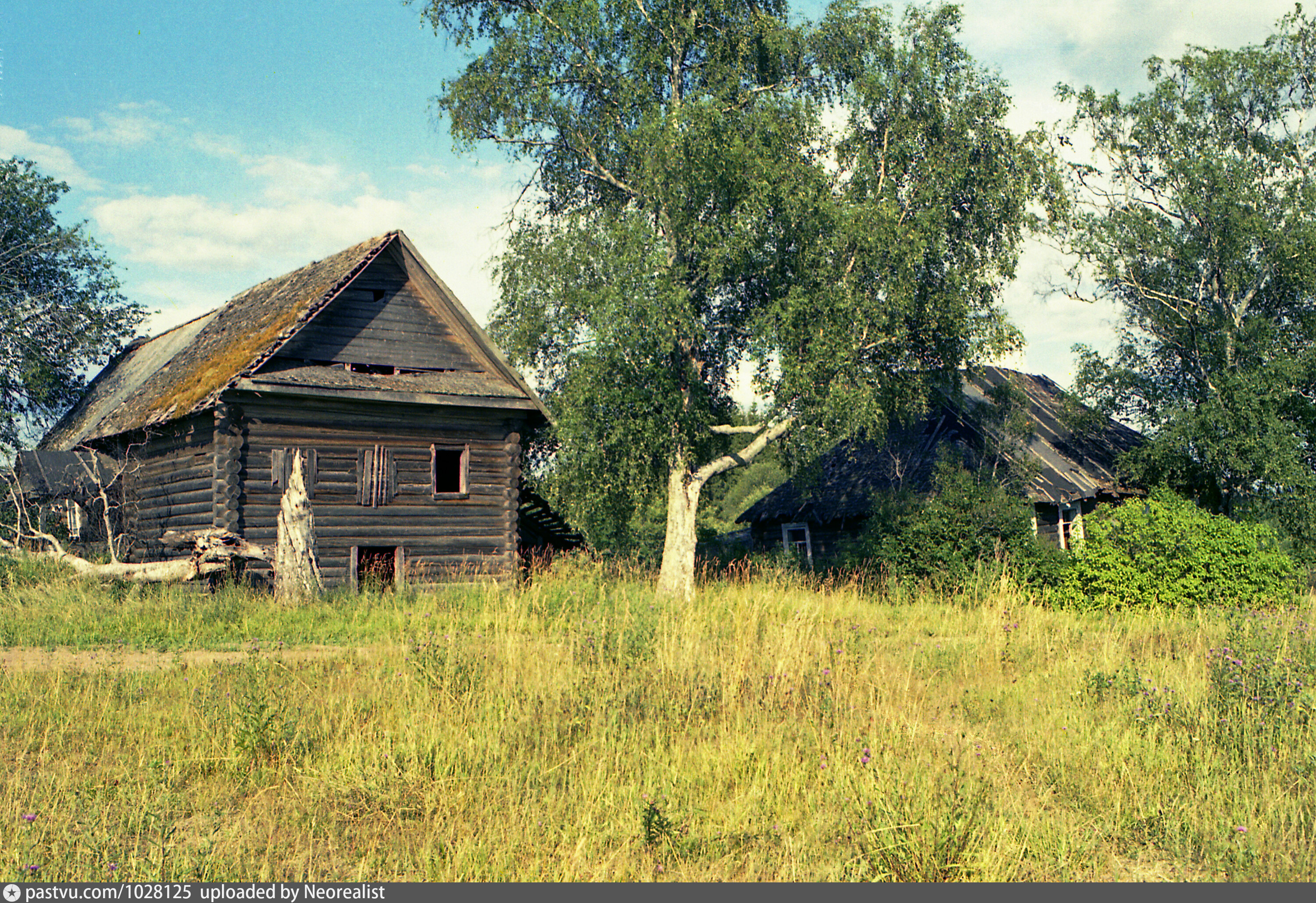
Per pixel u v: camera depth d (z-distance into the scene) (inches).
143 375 1227.2
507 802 252.2
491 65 925.2
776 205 836.6
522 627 498.0
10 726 314.2
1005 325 899.4
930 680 399.2
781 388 832.9
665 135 833.5
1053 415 1275.8
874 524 949.2
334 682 373.7
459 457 878.4
